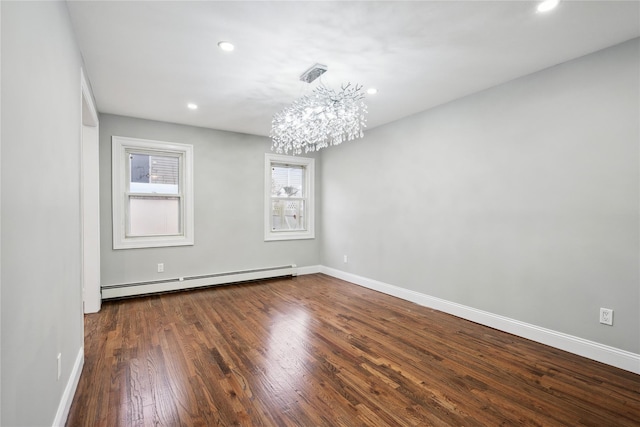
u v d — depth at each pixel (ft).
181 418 5.68
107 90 10.30
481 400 6.28
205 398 6.27
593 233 7.96
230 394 6.41
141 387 6.63
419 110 12.41
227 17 6.50
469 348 8.61
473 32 7.07
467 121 10.85
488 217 10.27
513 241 9.61
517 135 9.47
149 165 13.92
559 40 7.38
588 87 8.02
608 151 7.69
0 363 2.92
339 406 6.06
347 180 16.52
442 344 8.86
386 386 6.75
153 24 6.71
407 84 9.93
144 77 9.32
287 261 17.40
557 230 8.61
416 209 12.78
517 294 9.52
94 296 11.34
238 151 15.80
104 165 12.67
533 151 9.11
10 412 3.15
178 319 10.68
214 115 12.98
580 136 8.16
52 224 4.76
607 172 7.72
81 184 7.43
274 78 9.44
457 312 11.18
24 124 3.60
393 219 13.85
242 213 15.96
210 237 15.07
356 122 9.95
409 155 13.08
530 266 9.20
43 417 4.27
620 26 6.81
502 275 9.89
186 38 7.27
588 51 7.89
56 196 5.02
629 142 7.38
